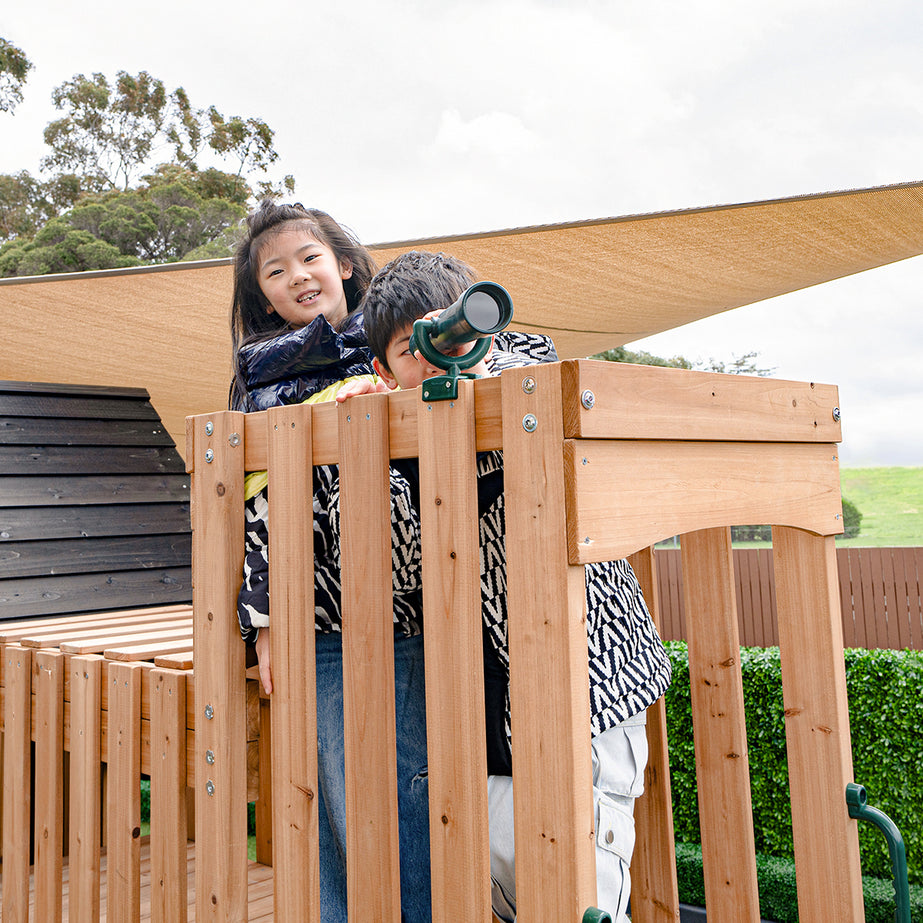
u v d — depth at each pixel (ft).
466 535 4.68
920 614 32.04
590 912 4.21
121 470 13.43
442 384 4.76
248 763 6.27
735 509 5.40
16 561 11.78
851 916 6.28
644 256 17.30
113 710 7.19
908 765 15.97
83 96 116.78
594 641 5.61
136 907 6.84
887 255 18.70
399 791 6.08
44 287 16.65
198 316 18.44
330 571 6.00
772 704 16.69
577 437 4.30
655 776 7.47
